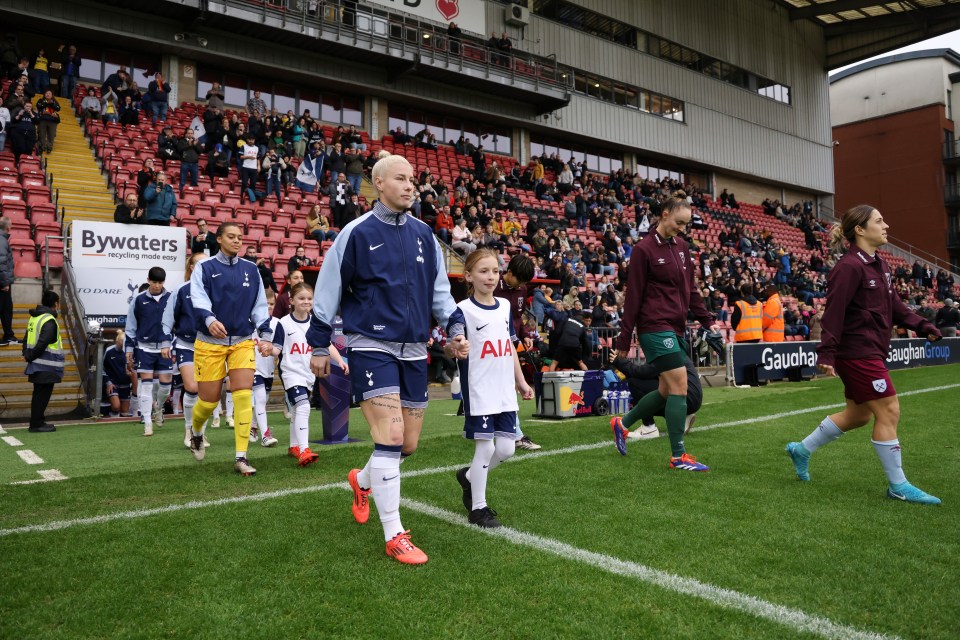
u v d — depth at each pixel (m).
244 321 4.51
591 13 25.80
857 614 2.07
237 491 3.79
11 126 12.51
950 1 29.38
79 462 4.96
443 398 10.41
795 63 33.81
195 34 17.25
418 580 2.37
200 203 13.56
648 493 3.65
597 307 13.30
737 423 6.30
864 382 3.55
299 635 1.95
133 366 7.48
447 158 21.27
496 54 21.39
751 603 2.15
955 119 38.31
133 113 15.00
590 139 25.50
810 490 3.71
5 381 8.78
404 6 19.89
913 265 31.50
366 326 2.72
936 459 4.58
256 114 16.80
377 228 2.77
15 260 10.55
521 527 3.02
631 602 2.16
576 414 7.30
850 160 41.06
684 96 28.64
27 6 15.39
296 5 17.59
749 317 11.52
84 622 2.04
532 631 1.96
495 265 3.26
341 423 6.07
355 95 20.86
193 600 2.20
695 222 24.19
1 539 2.82
